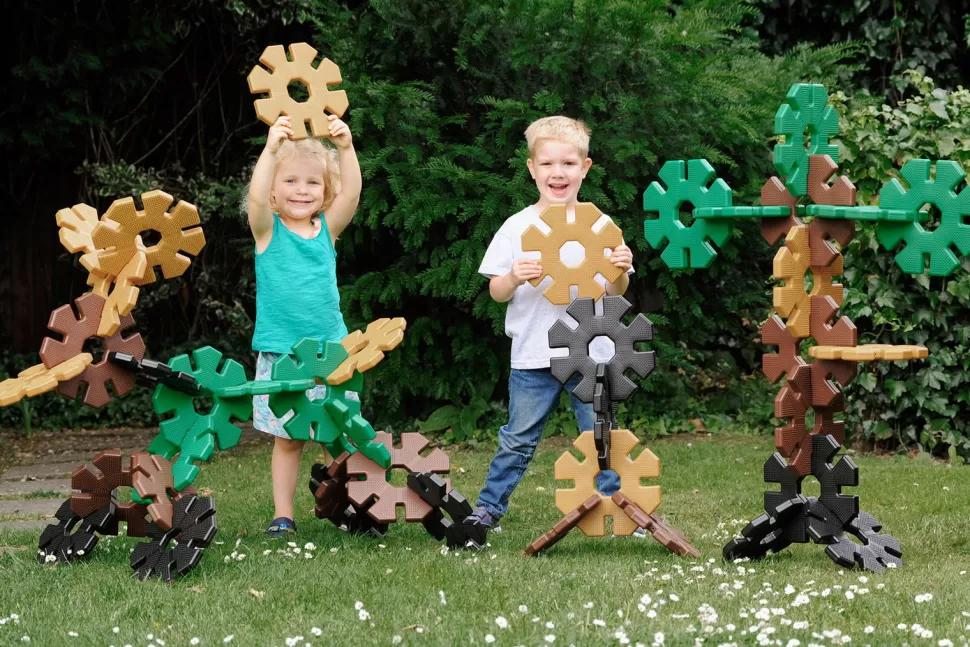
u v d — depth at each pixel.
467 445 6.40
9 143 7.71
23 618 2.79
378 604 2.88
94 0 7.75
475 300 6.31
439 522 3.70
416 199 5.89
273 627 2.68
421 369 6.60
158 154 8.73
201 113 8.73
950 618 2.71
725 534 3.89
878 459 5.76
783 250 3.37
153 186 8.05
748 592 2.94
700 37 6.23
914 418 5.88
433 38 6.19
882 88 9.21
